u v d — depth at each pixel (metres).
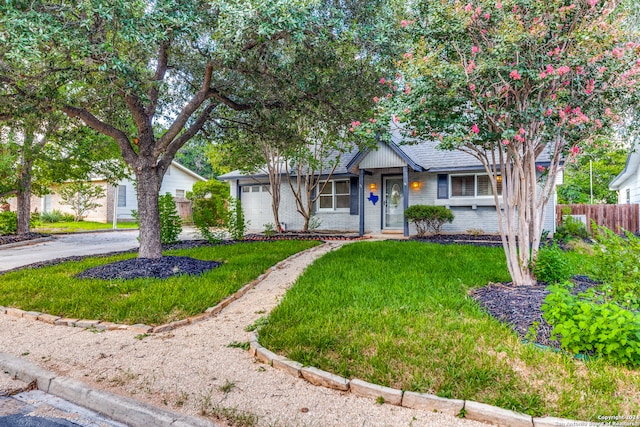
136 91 6.08
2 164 12.47
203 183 23.50
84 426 2.60
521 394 2.58
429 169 12.47
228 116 9.53
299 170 13.91
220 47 5.73
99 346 3.71
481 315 4.10
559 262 5.19
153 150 7.27
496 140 5.14
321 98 7.54
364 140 8.16
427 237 11.57
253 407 2.60
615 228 15.01
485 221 12.27
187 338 3.91
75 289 5.48
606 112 4.41
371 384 2.79
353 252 8.51
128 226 21.70
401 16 5.98
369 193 14.16
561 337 3.38
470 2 4.69
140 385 2.92
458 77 4.48
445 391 2.64
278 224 14.50
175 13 5.52
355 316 4.11
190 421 2.46
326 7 6.04
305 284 5.64
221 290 5.35
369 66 6.77
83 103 7.56
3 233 14.73
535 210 5.27
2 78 5.82
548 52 4.40
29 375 3.18
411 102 4.91
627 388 2.65
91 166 14.57
